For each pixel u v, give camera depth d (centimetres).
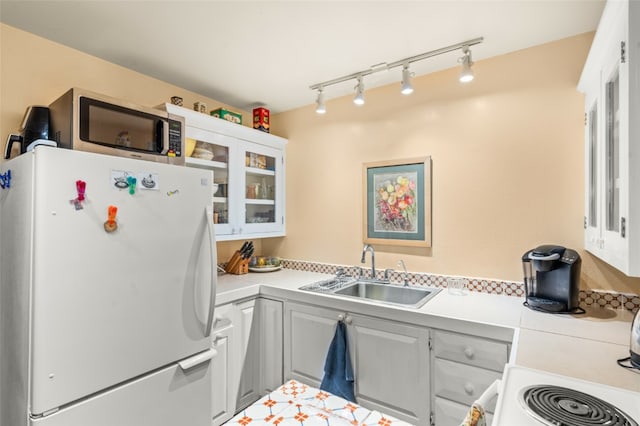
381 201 246
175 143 178
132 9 155
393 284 230
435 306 177
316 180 281
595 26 170
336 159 270
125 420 131
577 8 155
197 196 162
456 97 215
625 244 97
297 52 196
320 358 203
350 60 206
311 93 260
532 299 173
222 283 233
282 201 296
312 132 283
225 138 242
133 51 194
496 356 148
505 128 199
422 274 227
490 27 171
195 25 169
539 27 171
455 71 216
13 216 125
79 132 142
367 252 254
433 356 165
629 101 94
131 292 134
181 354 153
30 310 111
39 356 109
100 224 125
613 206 117
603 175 130
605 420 76
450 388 160
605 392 91
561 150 183
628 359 112
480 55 201
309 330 207
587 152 166
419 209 229
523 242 194
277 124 306
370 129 252
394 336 176
